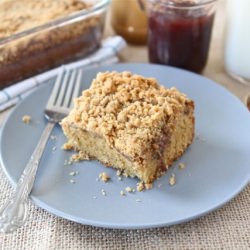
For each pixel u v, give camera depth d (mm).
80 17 571
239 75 557
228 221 396
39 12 603
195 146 454
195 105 498
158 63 571
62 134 468
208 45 559
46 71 576
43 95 508
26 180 402
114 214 384
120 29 625
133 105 437
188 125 449
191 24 530
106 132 419
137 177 420
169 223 372
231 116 482
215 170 427
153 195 403
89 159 441
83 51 594
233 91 548
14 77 554
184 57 553
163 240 380
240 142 454
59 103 496
